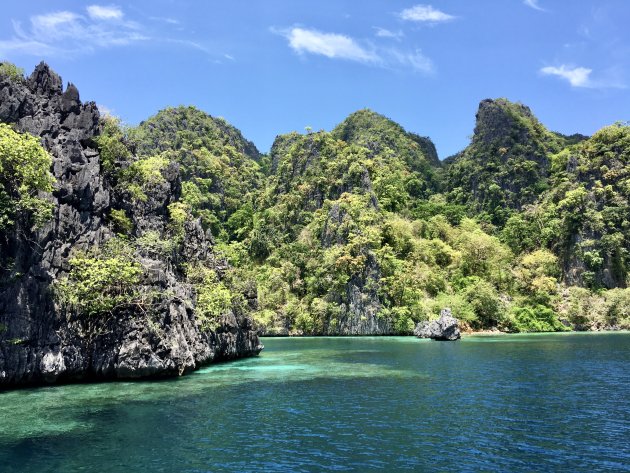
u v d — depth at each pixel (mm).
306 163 162750
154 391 36094
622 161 139250
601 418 28125
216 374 45094
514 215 154625
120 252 43094
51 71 46844
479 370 46781
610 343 74562
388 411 29797
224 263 64938
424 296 111688
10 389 36312
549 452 22109
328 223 122625
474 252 127438
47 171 38156
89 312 39875
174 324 44250
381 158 178750
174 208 55062
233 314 59281
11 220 35938
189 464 20500
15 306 36094
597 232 125938
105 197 45094
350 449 22453
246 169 197250
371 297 105500
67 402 32156
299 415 28766
